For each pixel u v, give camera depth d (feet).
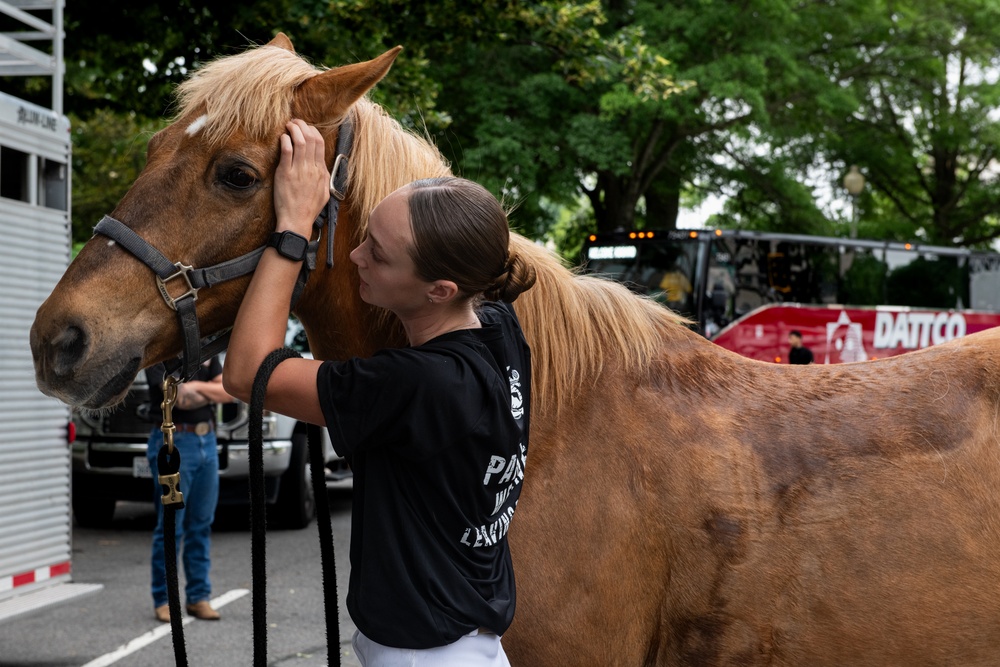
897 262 53.26
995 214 83.20
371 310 7.00
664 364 7.02
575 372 6.91
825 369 7.15
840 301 50.83
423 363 5.23
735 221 77.71
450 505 5.28
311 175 6.27
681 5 57.52
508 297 5.91
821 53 67.31
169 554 6.20
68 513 16.16
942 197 85.15
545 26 32.30
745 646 6.34
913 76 71.36
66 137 16.38
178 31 33.76
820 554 6.29
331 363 5.47
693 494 6.46
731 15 55.11
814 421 6.69
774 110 65.72
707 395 6.88
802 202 69.21
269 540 25.76
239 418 25.70
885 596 6.20
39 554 15.42
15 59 16.53
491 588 5.40
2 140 14.65
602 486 6.55
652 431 6.67
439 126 33.96
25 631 17.10
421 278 5.38
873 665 6.25
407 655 5.24
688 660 6.43
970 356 6.89
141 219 6.30
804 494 6.41
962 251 55.57
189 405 17.53
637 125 58.70
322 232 6.66
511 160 52.80
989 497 6.31
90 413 6.52
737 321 47.14
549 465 6.66
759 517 6.39
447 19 31.55
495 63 55.21
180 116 6.66
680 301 46.65
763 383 7.00
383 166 6.85
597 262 48.96
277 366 5.57
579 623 6.40
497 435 5.33
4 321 14.80
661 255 47.42
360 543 5.45
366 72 6.38
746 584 6.33
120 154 49.24
